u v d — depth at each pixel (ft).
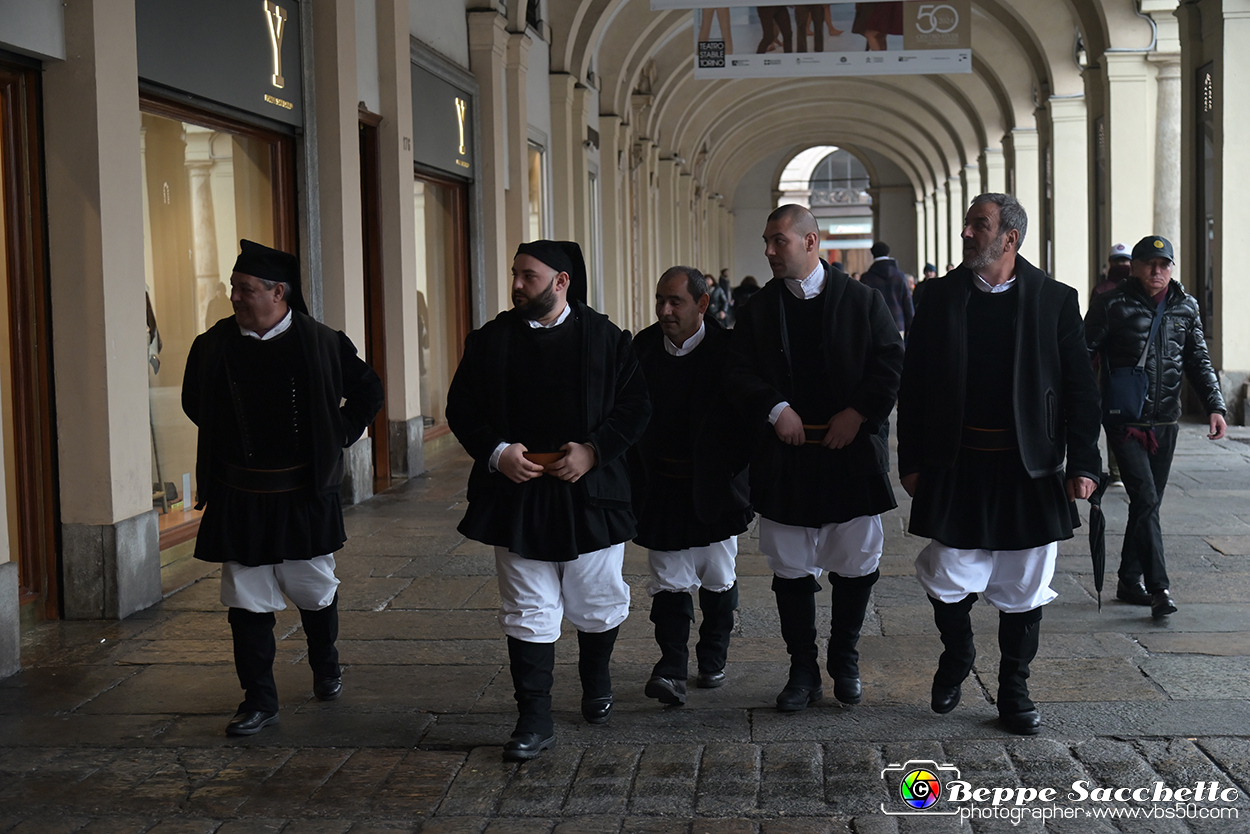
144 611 19.66
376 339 33.60
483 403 13.35
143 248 20.16
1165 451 18.49
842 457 13.94
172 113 23.03
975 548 13.26
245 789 12.44
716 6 41.01
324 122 28.96
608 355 13.28
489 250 44.01
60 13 18.31
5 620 16.26
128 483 19.43
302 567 14.26
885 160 171.01
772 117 136.26
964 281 13.41
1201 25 44.80
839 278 14.07
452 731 14.01
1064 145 68.69
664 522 14.49
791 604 14.42
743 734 13.65
